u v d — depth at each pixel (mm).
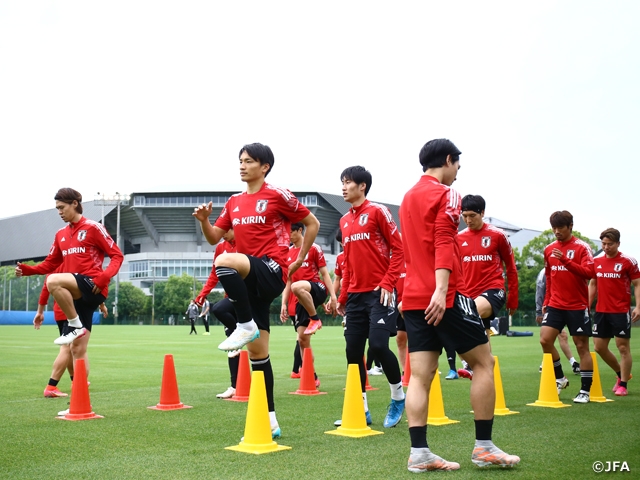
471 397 4066
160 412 6352
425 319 3980
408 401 4043
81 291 6598
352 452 4516
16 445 4754
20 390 8250
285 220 5223
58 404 6910
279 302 70000
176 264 98000
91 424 5664
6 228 112312
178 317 77438
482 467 4070
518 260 56812
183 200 97812
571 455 4418
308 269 8961
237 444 4793
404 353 8953
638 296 8227
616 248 8297
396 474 3881
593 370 7461
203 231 5234
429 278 4062
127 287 78562
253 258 4891
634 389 8617
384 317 5637
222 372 10922
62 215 6992
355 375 5328
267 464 4141
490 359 4105
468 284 7840
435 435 5223
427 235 4090
